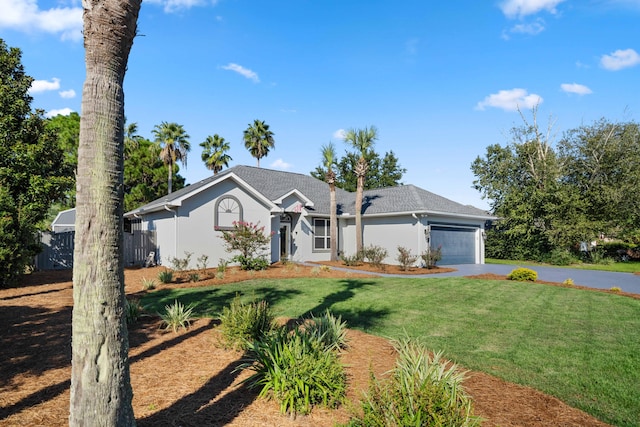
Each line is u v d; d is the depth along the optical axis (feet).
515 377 17.44
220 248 58.54
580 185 100.17
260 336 19.17
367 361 18.78
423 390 10.91
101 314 8.84
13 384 14.97
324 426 12.42
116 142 9.39
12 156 48.55
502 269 69.36
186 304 32.24
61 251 61.26
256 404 13.70
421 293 38.17
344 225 81.35
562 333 24.58
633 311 31.24
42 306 30.89
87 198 8.93
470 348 21.36
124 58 9.77
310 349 15.61
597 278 59.00
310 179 93.97
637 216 91.81
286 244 72.90
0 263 40.16
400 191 81.41
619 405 14.87
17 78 52.13
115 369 9.00
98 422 8.65
